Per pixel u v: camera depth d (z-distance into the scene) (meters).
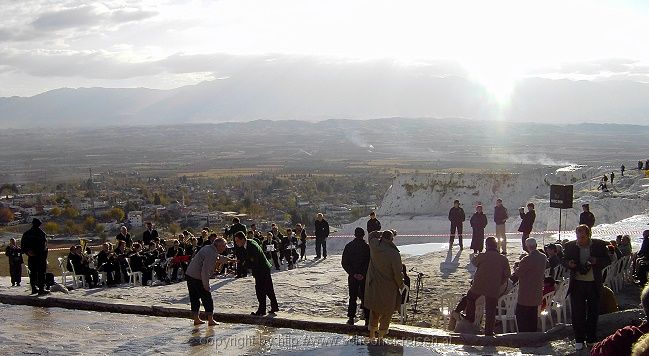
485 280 12.42
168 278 21.09
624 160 166.00
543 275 12.48
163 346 11.76
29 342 12.27
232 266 21.94
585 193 41.19
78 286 20.52
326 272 20.89
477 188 41.88
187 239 21.67
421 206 41.97
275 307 14.07
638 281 17.19
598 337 11.95
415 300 16.48
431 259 23.34
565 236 29.48
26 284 21.53
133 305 15.09
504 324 12.98
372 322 11.73
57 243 59.12
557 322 13.30
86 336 12.70
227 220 83.88
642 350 5.14
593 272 11.34
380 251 11.57
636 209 36.41
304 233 27.09
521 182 41.88
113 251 21.41
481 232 24.05
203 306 14.67
